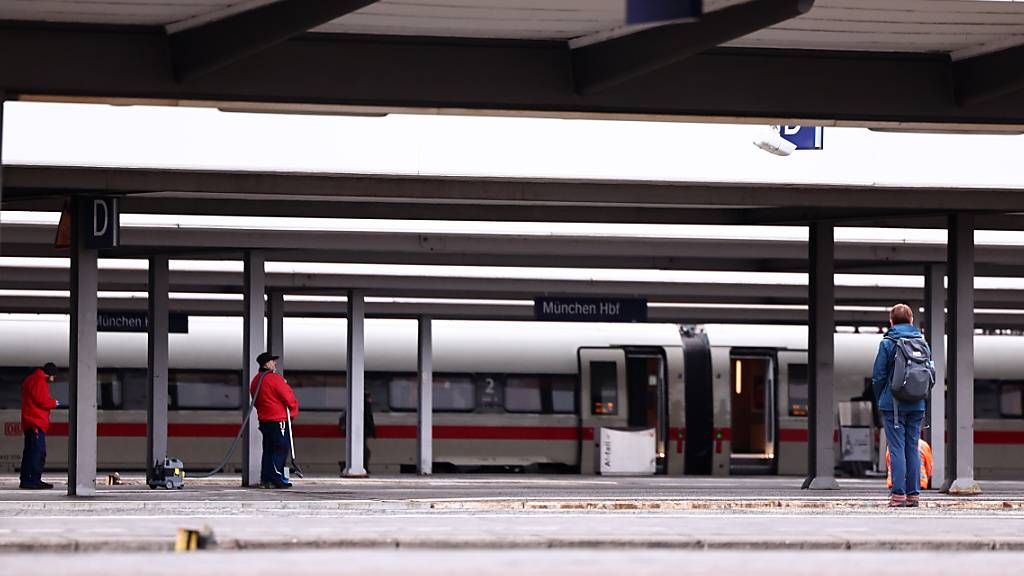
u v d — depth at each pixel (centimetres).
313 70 3031
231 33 2831
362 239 5159
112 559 1919
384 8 2878
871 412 8488
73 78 2916
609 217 4791
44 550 2031
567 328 8381
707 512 3103
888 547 2192
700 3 1966
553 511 3119
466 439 8188
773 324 7862
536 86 3111
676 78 3170
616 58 3012
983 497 3931
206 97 2980
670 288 6588
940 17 2950
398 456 8169
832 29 3059
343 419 8075
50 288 6341
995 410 8631
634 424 8331
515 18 2933
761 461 8819
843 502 3422
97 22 2919
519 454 8231
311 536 2130
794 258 5491
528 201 4300
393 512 3027
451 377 8219
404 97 3064
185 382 7988
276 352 6366
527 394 8275
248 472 4981
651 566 1884
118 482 5312
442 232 5106
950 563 1986
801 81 3219
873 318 7762
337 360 8144
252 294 5125
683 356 8338
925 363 3159
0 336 7906
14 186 3956
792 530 2389
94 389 4100
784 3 2716
